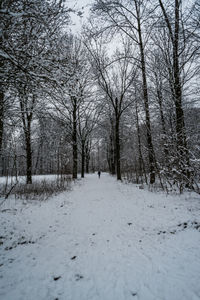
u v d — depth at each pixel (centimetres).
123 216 516
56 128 1492
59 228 454
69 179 1514
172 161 723
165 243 332
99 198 810
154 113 1109
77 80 540
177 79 839
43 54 446
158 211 520
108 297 208
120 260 289
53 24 454
